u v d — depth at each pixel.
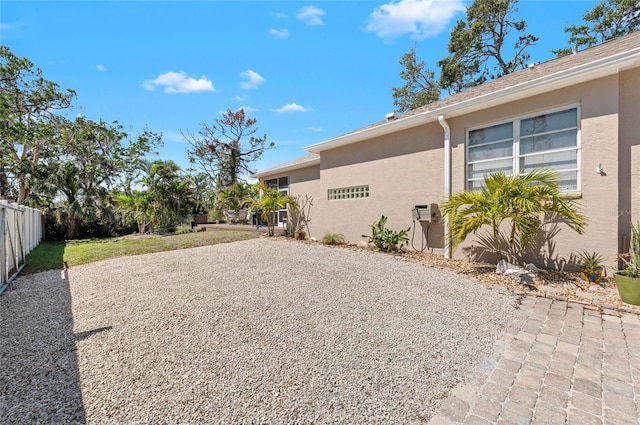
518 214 5.62
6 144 18.09
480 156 7.14
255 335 3.40
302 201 12.59
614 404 2.30
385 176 9.20
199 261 7.37
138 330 3.54
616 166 5.27
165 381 2.57
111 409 2.23
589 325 3.74
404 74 24.97
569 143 5.84
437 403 2.32
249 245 9.80
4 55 18.19
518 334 3.50
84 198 18.16
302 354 3.01
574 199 5.42
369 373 2.70
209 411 2.21
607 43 8.02
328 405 2.29
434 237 7.98
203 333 3.45
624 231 5.37
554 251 5.93
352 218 10.22
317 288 5.09
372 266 6.68
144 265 7.16
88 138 20.31
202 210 21.42
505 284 5.37
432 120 7.88
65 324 3.77
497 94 6.38
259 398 2.36
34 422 2.10
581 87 5.62
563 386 2.53
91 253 9.47
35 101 19.52
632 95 5.31
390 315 3.99
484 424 2.09
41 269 7.45
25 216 9.42
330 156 10.98
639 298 4.26
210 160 26.91
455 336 3.43
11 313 4.23
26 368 2.79
